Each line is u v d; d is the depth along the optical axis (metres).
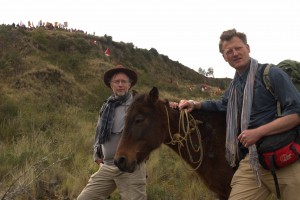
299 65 3.55
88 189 4.49
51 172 6.41
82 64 28.67
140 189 4.33
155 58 47.22
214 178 3.97
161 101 3.93
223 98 4.02
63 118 12.26
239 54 3.39
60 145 8.36
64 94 19.92
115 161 3.62
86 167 6.89
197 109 4.10
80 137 9.55
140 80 32.50
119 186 4.35
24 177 5.63
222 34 3.54
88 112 15.87
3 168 6.44
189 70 52.72
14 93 17.47
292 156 3.02
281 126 2.96
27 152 7.23
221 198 4.05
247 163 3.27
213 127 4.02
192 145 3.97
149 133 3.73
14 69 21.39
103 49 37.75
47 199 5.68
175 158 8.29
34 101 16.75
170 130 3.99
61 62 28.11
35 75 20.95
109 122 4.32
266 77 3.18
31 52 27.33
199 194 5.95
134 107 3.79
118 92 4.42
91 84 24.52
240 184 3.26
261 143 3.11
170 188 6.36
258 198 3.22
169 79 41.72
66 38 33.41
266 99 3.19
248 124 3.21
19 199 5.27
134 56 42.00
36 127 10.70
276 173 3.12
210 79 54.41
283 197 3.15
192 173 6.68
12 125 10.45
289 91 3.03
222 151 3.93
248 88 3.26
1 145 8.45
